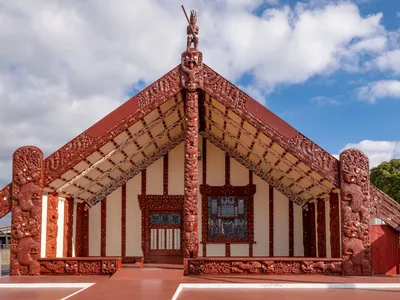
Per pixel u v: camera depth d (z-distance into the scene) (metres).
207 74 13.48
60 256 15.12
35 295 10.05
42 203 13.70
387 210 13.34
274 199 17.78
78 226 17.12
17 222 12.97
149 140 16.41
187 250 12.78
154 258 17.50
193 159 13.14
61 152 13.24
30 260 12.85
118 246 17.48
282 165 15.59
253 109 13.36
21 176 13.11
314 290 10.81
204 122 17.11
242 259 12.74
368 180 13.12
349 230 12.93
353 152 13.20
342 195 13.07
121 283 11.22
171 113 15.20
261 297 9.73
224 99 13.39
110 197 17.73
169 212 17.88
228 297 9.72
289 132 13.30
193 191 13.00
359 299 9.49
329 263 12.82
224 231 17.77
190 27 13.51
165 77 13.46
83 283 11.41
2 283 11.41
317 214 16.44
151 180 17.88
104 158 14.82
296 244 17.52
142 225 17.61
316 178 14.44
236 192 17.80
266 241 17.59
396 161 34.28
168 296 9.35
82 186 16.08
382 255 13.65
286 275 12.66
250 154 17.05
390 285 11.30
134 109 13.36
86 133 13.30
